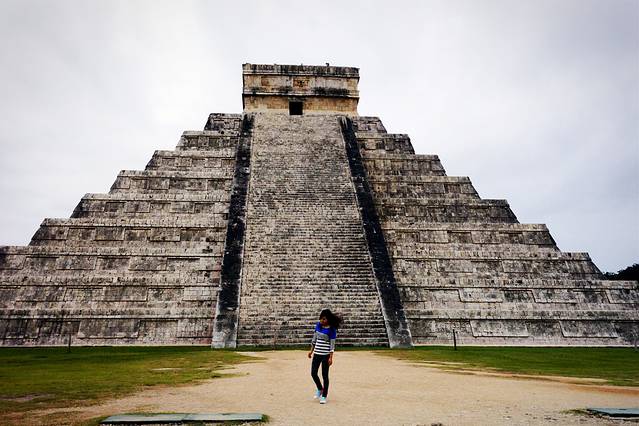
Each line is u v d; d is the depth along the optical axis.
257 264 18.20
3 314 17.48
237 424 4.95
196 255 20.39
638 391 7.30
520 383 8.07
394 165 27.70
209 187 24.86
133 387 7.35
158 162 25.89
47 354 13.84
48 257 19.72
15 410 5.62
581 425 5.00
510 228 23.28
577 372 9.86
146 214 22.98
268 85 32.00
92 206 22.86
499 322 19.09
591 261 21.88
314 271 18.06
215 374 8.88
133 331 17.59
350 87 32.59
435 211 24.80
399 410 5.73
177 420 5.00
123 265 19.91
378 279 17.77
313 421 5.11
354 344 15.65
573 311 19.53
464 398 6.57
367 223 20.55
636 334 19.22
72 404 5.99
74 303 18.47
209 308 18.38
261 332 15.71
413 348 15.44
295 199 21.80
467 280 20.64
